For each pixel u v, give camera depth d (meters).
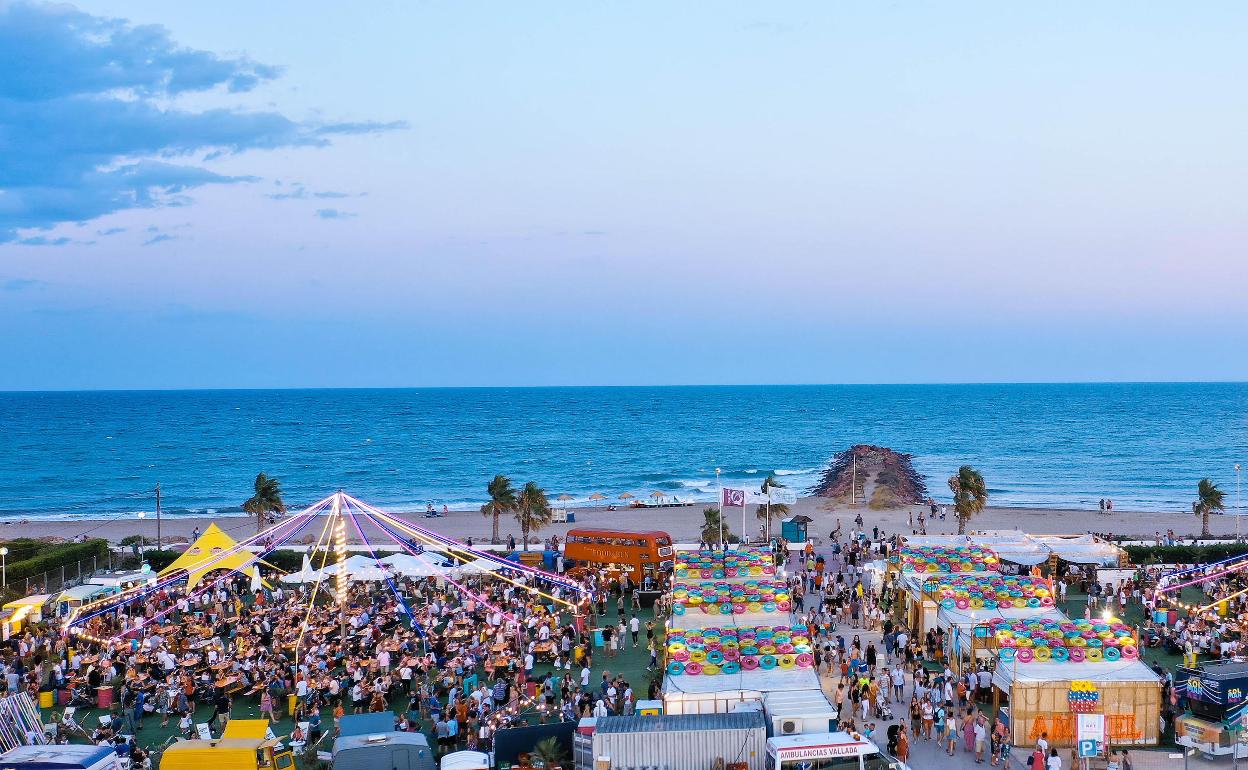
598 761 29.59
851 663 40.28
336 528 59.03
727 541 75.00
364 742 30.56
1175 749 34.34
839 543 77.56
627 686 38.94
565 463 184.75
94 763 28.55
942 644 44.59
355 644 45.62
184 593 57.56
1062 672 35.38
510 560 65.50
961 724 36.72
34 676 41.62
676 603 42.19
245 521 113.38
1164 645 47.03
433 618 52.62
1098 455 187.38
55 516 125.44
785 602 42.94
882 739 35.31
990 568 50.66
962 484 82.81
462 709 37.09
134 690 40.75
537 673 44.03
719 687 33.75
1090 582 59.56
